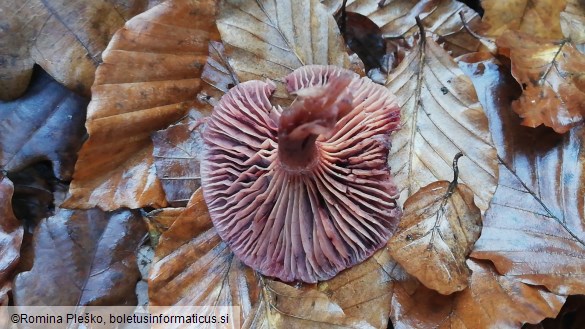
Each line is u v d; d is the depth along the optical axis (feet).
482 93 0.78
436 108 0.75
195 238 0.74
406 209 0.71
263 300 0.72
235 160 0.71
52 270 0.74
